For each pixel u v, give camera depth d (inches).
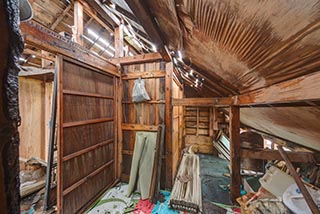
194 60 74.0
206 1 25.9
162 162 110.7
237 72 52.7
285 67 33.6
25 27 55.1
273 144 156.9
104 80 106.5
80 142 85.8
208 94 215.8
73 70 81.2
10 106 12.0
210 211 87.2
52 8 131.7
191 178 114.7
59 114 72.9
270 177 83.8
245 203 72.3
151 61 113.0
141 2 43.2
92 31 163.0
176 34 54.1
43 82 138.2
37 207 87.6
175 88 144.3
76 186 81.6
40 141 135.6
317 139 67.9
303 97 32.6
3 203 11.7
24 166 105.1
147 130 113.3
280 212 58.9
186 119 220.5
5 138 11.7
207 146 210.2
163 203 93.0
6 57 11.6
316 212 48.6
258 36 28.2
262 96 52.2
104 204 92.2
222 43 38.6
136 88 112.1
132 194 103.0
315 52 24.4
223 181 126.0
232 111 93.1
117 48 121.5
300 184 60.3
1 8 11.1
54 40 67.6
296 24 20.5
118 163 119.6
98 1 97.9
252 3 20.7
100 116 102.7
